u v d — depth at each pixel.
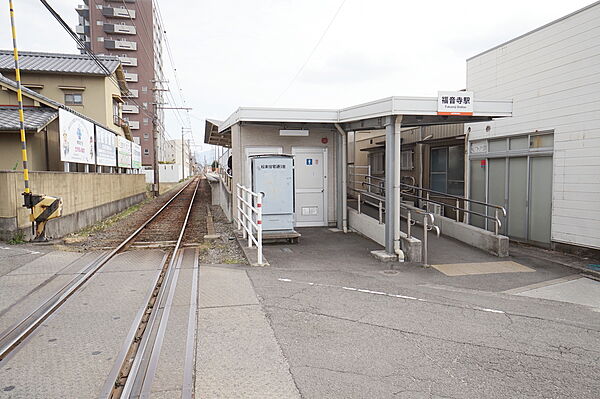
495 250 8.95
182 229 12.56
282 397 3.18
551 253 9.20
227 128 13.44
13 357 3.82
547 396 3.30
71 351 3.95
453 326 4.80
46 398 3.12
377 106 8.61
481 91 11.71
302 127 11.86
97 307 5.25
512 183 10.62
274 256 8.53
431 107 8.19
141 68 69.12
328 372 3.60
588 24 8.44
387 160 8.52
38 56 25.55
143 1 68.56
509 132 10.57
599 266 7.88
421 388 3.37
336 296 5.83
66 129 13.86
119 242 10.59
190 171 114.31
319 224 12.45
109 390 3.23
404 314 5.16
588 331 4.73
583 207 8.67
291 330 4.53
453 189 13.15
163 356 3.83
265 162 9.85
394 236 8.47
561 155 9.12
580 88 8.64
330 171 12.41
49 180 11.15
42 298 5.61
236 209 12.34
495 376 3.61
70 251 8.99
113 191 18.50
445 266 8.01
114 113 28.23
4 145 14.16
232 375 3.50
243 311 5.09
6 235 9.66
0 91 16.12
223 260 8.15
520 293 6.32
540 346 4.29
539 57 9.63
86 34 70.94
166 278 6.63
